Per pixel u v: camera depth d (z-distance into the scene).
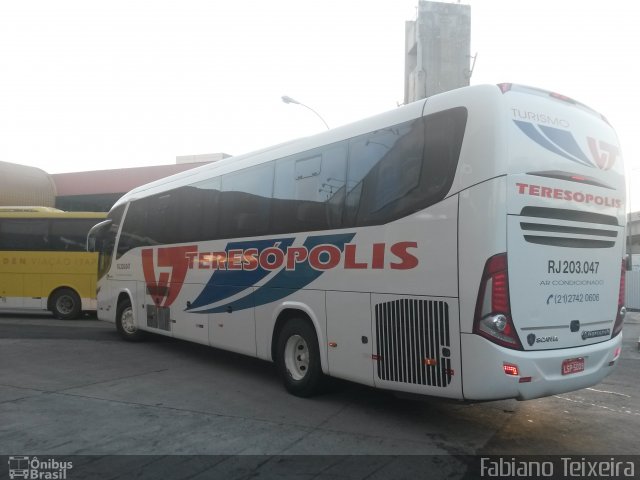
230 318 7.84
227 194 8.08
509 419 5.87
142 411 5.99
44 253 15.45
